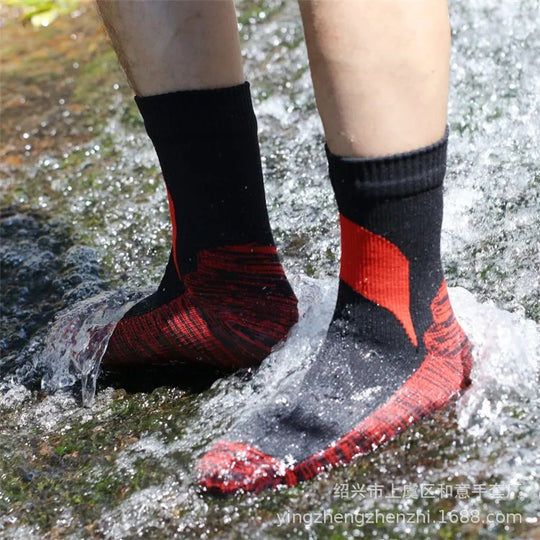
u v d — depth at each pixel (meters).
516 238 3.09
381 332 2.35
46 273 3.50
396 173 2.13
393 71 2.04
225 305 2.63
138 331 2.72
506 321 2.50
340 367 2.37
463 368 2.40
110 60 5.23
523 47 4.50
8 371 2.97
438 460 2.22
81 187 4.09
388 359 2.36
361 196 2.18
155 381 2.78
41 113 4.79
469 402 2.34
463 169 3.57
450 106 4.09
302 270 3.16
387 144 2.11
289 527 2.11
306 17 2.05
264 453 2.24
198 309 2.63
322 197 3.62
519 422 2.28
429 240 2.28
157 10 2.35
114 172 4.16
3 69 5.36
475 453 2.22
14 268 3.58
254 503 2.20
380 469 2.23
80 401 2.78
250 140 2.53
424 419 2.33
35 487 2.43
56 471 2.48
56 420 2.72
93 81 5.04
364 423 2.28
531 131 3.78
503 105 4.02
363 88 2.06
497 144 3.72
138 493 2.31
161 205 3.83
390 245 2.24
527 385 2.38
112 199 3.96
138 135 4.44
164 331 2.67
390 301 2.32
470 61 4.45
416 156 2.13
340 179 2.20
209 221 2.57
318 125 4.22
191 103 2.42
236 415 2.49
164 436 2.51
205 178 2.51
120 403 2.72
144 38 2.38
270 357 2.60
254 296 2.63
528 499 2.07
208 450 2.38
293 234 3.40
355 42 2.02
